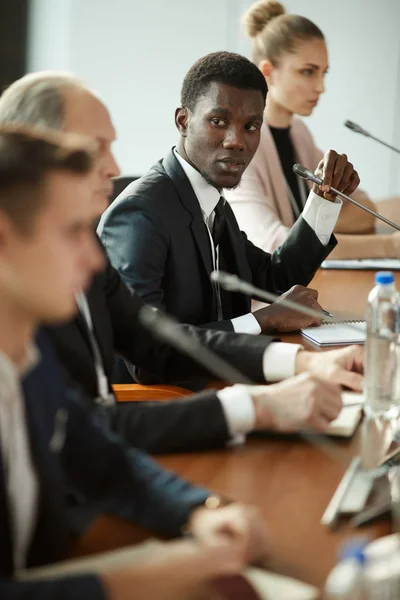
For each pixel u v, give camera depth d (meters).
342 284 3.37
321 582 1.25
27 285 1.25
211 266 2.86
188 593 1.17
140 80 6.57
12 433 1.33
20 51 6.48
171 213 2.76
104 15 6.48
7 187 1.23
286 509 1.48
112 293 2.34
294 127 4.32
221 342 2.28
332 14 6.64
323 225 3.17
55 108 2.11
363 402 1.96
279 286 3.23
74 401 1.53
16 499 1.33
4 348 1.31
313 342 2.58
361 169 6.81
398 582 1.11
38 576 1.26
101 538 1.42
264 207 3.91
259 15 4.22
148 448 1.71
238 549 1.23
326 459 1.69
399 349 1.96
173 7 6.45
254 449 1.74
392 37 6.55
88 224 1.29
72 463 1.52
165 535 1.43
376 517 1.43
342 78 6.71
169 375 2.38
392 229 4.21
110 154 2.20
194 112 2.84
